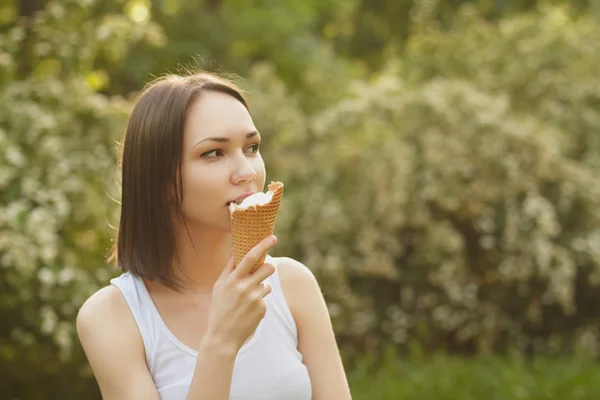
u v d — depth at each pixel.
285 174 7.14
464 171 6.87
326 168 6.88
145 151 1.98
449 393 5.99
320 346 2.13
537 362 6.78
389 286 7.11
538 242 6.80
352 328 6.88
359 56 13.77
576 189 7.15
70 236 5.62
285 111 7.48
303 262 6.82
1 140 5.21
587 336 7.31
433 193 6.76
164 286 2.07
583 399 6.00
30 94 5.86
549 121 7.89
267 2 11.47
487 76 8.30
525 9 12.53
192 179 1.95
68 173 5.50
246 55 11.39
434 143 6.86
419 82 8.52
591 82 8.02
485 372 6.40
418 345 6.70
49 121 5.52
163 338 1.99
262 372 2.00
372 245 6.62
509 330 7.28
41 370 6.04
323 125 7.12
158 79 2.14
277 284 2.12
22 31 5.90
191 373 1.97
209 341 1.81
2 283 5.13
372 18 13.73
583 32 8.59
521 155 7.01
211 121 1.94
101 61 7.03
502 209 7.05
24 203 5.26
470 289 7.12
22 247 4.87
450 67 8.65
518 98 8.25
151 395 1.93
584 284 7.36
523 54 8.32
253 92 7.61
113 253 2.21
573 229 7.24
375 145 6.71
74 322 5.30
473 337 7.33
